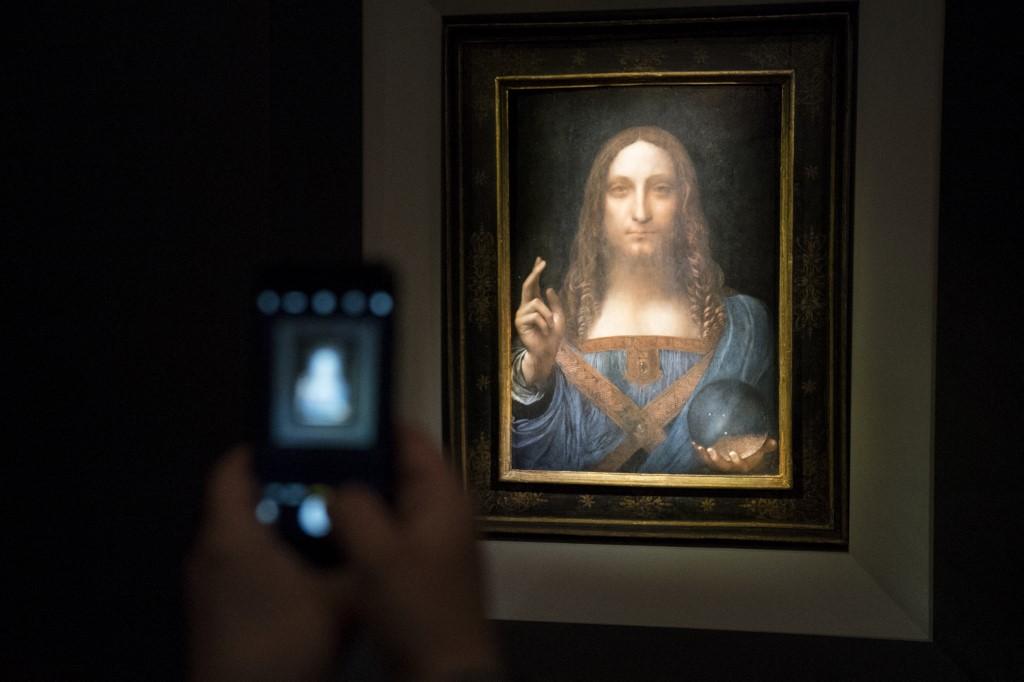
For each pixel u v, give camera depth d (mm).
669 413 1513
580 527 1534
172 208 1395
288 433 511
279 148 1391
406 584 409
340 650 421
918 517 1316
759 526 1503
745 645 1340
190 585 442
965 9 1259
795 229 1462
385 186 1396
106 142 1399
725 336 1493
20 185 1407
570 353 1526
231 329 1387
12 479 1415
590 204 1507
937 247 1272
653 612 1388
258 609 416
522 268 1526
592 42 1481
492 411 1543
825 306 1463
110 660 1400
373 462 481
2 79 1404
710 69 1459
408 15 1437
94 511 1407
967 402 1272
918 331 1306
